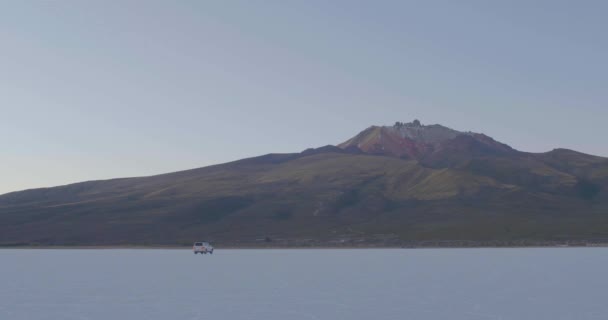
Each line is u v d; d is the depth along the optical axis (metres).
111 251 141.75
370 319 33.16
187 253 125.50
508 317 33.56
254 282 55.12
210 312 36.12
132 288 50.56
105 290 49.19
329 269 70.94
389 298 42.22
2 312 36.91
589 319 32.75
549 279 55.25
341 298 42.41
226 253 123.75
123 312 36.53
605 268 67.94
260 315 34.84
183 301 41.34
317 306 38.28
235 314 35.28
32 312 36.88
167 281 56.94
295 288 49.44
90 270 73.25
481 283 52.28
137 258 104.00
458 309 36.62
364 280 56.03
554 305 38.09
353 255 106.69
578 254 101.12
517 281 53.69
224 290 48.34
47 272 70.38
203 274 65.31
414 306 38.03
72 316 35.25
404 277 59.06
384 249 138.25
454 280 55.25
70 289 50.28
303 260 91.38
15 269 76.06
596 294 43.62
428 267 72.75
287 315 34.75
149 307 38.53
